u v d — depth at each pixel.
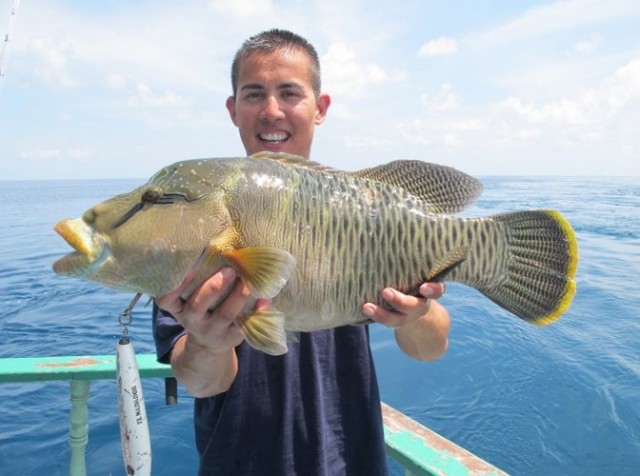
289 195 0.61
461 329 2.89
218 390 0.66
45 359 0.97
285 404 0.67
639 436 1.76
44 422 1.77
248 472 0.67
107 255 0.58
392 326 0.64
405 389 2.13
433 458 0.73
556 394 2.06
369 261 0.63
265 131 0.85
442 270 0.66
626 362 2.38
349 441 0.71
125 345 0.61
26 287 3.88
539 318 0.70
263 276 0.56
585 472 1.59
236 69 0.90
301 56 0.87
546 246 0.70
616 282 3.88
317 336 0.72
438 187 0.71
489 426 1.84
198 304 0.55
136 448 0.61
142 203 0.58
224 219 0.59
